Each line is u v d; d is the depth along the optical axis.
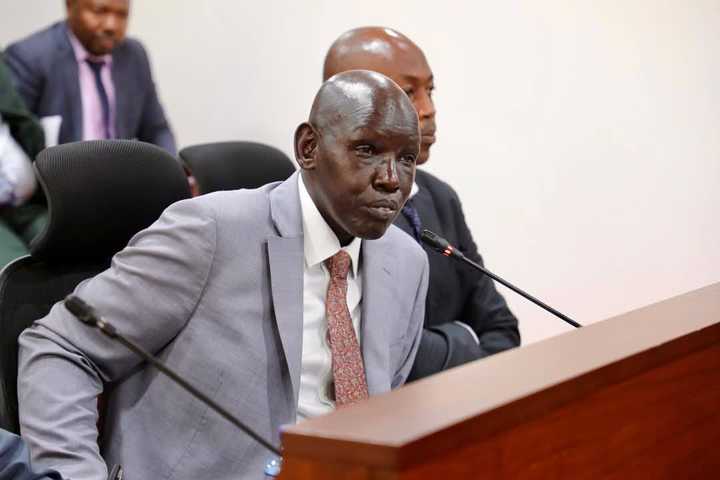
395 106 2.21
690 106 4.49
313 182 2.32
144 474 2.25
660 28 4.50
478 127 4.86
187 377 2.26
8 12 5.71
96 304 2.23
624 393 1.66
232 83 5.43
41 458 2.14
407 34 4.95
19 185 4.31
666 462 1.78
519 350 1.69
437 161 4.98
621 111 4.60
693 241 4.55
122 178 2.53
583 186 4.70
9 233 4.27
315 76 5.19
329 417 1.28
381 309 2.45
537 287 4.84
